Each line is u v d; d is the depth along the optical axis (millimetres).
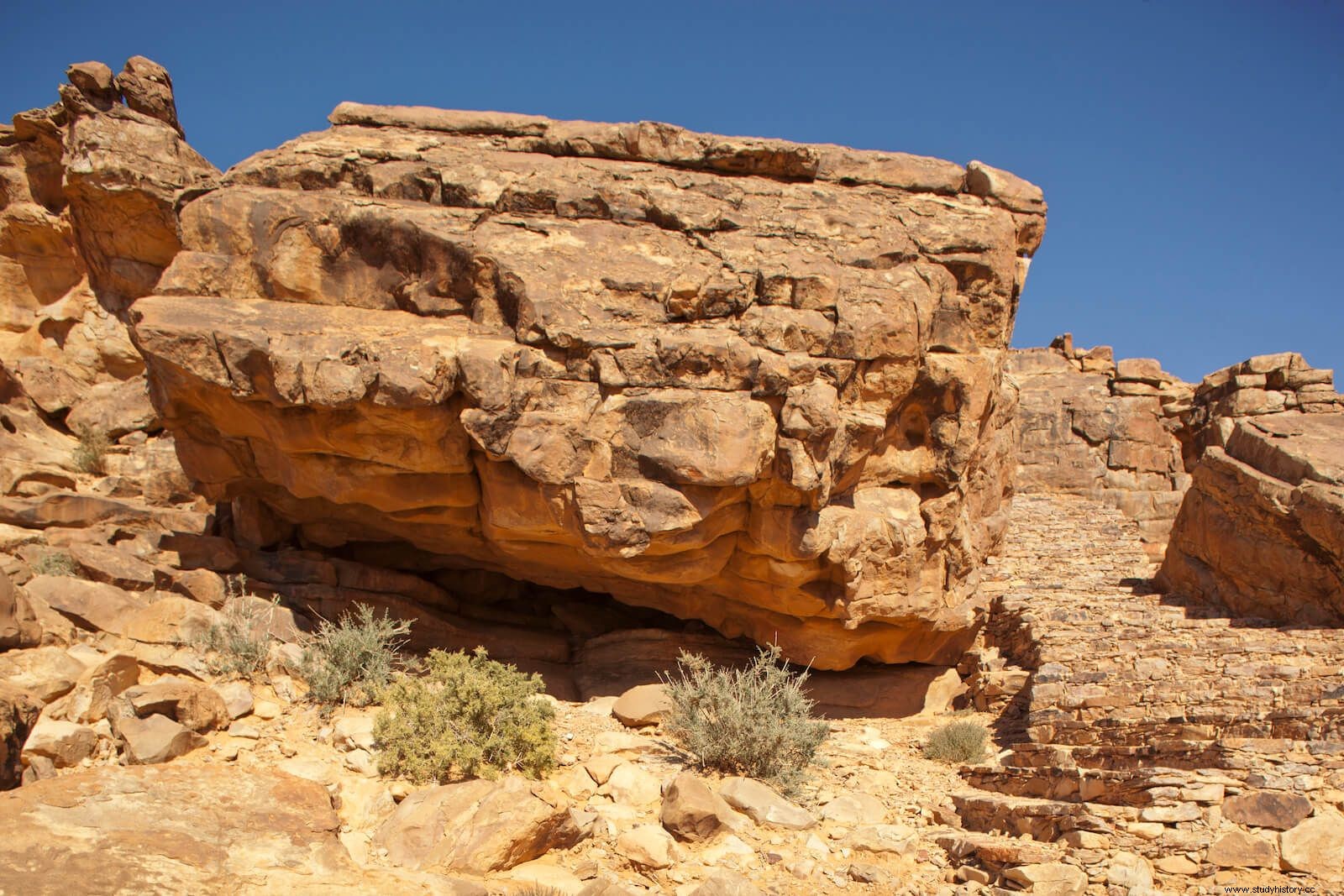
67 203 20031
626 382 11539
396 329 11641
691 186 13156
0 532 13094
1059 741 11586
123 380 19891
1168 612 14797
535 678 10242
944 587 13773
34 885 6320
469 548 13836
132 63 19969
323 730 9844
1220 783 8664
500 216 12383
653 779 9695
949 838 9133
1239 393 18000
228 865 6992
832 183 13852
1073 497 22422
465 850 7789
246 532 13898
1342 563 13312
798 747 10562
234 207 12023
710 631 14820
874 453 13047
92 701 8891
